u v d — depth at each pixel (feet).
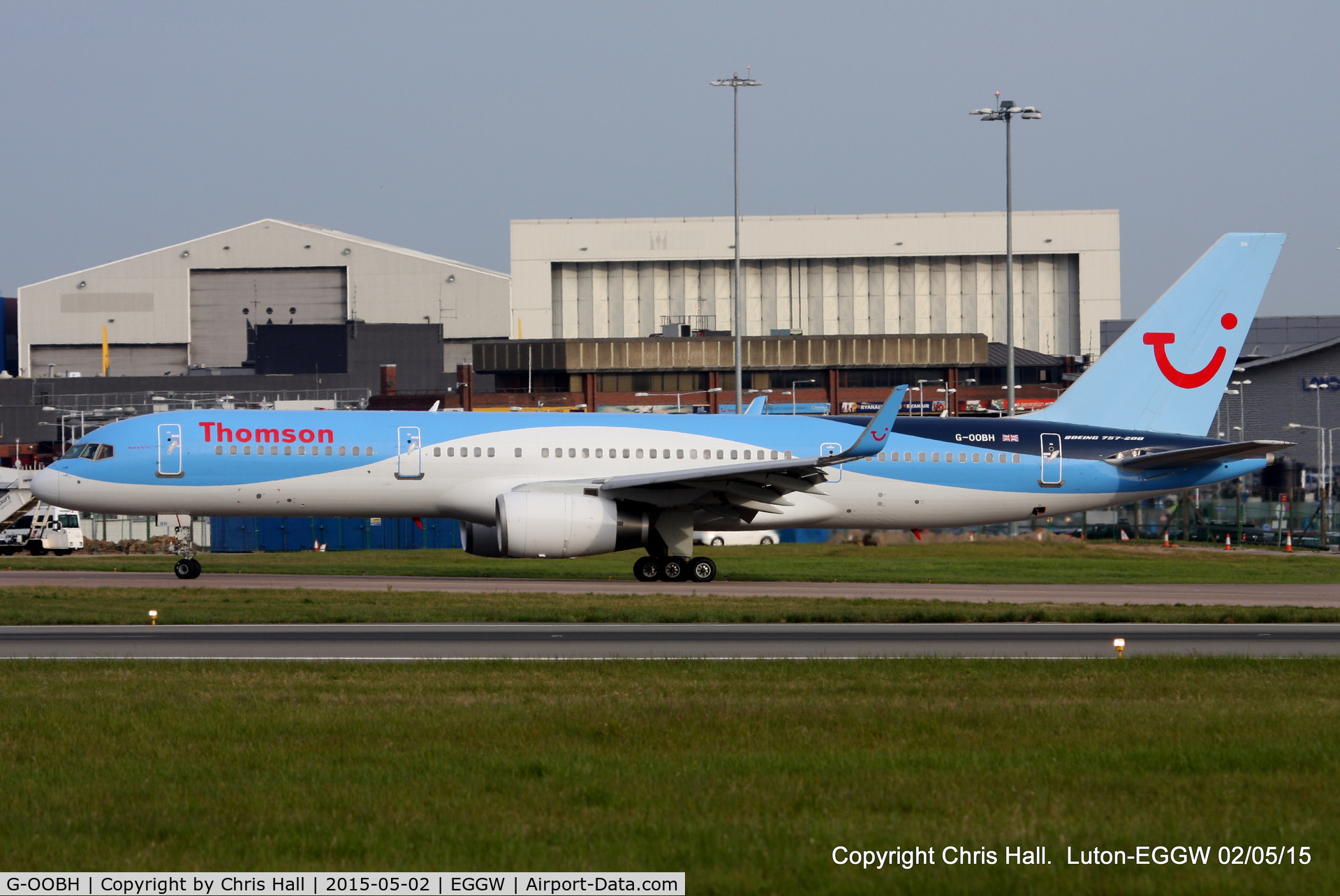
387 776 127.24
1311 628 280.10
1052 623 287.48
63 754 137.69
